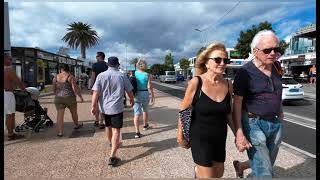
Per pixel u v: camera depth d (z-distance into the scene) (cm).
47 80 2259
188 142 343
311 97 2105
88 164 530
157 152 602
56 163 534
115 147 529
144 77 738
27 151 609
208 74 335
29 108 785
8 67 677
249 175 468
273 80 335
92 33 3997
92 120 971
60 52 3138
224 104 329
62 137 729
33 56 1850
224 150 342
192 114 332
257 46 331
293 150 641
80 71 3750
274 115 339
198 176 339
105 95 543
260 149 332
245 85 333
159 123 930
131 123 928
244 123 341
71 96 766
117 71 555
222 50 330
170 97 1975
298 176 473
